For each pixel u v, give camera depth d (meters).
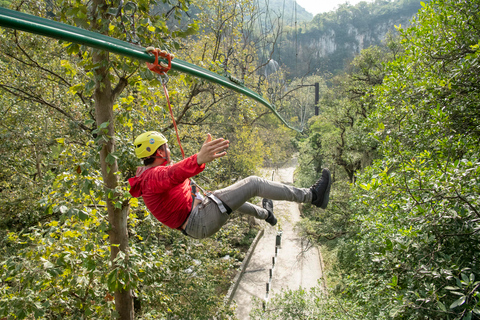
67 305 4.84
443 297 4.32
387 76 8.09
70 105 9.28
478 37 6.59
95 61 4.21
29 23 1.63
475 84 6.35
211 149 2.20
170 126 9.36
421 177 4.61
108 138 4.36
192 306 9.35
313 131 31.42
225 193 2.86
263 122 32.16
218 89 11.57
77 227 4.69
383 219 6.60
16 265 4.12
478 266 4.50
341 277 15.72
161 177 2.39
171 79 6.09
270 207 3.89
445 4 7.24
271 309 11.19
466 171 3.95
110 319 5.00
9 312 3.87
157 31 3.92
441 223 4.42
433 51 7.21
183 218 2.75
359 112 22.50
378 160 7.23
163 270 7.27
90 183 4.05
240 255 21.70
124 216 4.75
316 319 9.66
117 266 4.41
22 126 8.60
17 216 9.89
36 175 11.21
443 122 5.86
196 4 11.98
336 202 18.08
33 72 9.45
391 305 5.25
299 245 23.97
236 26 12.09
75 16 3.54
